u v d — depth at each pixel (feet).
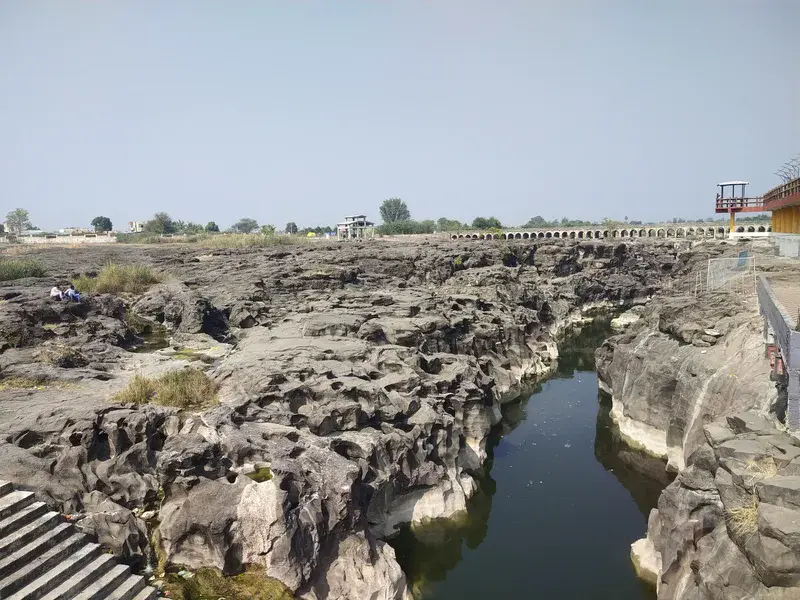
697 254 224.74
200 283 180.96
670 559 67.36
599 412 149.18
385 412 87.56
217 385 84.69
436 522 90.02
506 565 84.07
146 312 143.74
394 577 68.85
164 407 72.43
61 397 76.28
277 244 334.44
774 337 72.95
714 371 99.25
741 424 64.54
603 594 76.38
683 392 105.29
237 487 62.85
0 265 167.12
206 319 136.56
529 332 196.03
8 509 53.16
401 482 86.43
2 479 56.95
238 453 66.39
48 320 110.01
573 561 84.48
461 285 228.43
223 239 336.08
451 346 142.82
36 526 52.85
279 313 150.92
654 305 148.56
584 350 221.66
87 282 155.63
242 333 136.67
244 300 152.66
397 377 99.66
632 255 341.21
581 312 293.64
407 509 88.89
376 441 81.56
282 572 59.21
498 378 155.74
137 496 63.26
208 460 64.64
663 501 72.43
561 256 315.78
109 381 87.04
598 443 128.88
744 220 423.23
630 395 126.41
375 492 78.18
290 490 62.75
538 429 138.00
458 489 94.84
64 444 63.72
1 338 96.17
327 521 64.69
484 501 102.17
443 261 259.39
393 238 434.30
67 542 53.47
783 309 75.61
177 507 61.98
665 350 121.49
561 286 293.02
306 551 61.36
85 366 94.84
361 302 157.58
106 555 54.85
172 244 339.98
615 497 104.06
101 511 58.80
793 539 45.57
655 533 78.95
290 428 72.79
